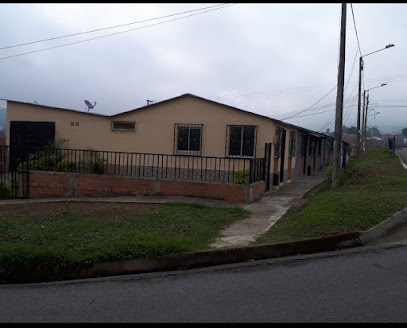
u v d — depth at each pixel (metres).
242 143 13.45
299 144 19.72
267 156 13.01
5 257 5.43
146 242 5.99
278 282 4.86
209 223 8.02
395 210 7.59
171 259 5.68
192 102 14.17
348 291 4.45
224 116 13.70
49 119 16.58
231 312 4.03
